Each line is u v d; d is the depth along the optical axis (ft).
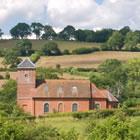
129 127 192.95
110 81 637.71
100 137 191.52
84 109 490.49
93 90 498.28
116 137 188.03
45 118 408.46
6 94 532.32
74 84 499.10
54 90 493.36
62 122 386.11
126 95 606.55
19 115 439.22
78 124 366.02
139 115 394.52
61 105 490.90
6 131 187.52
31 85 493.36
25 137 195.72
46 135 203.51
